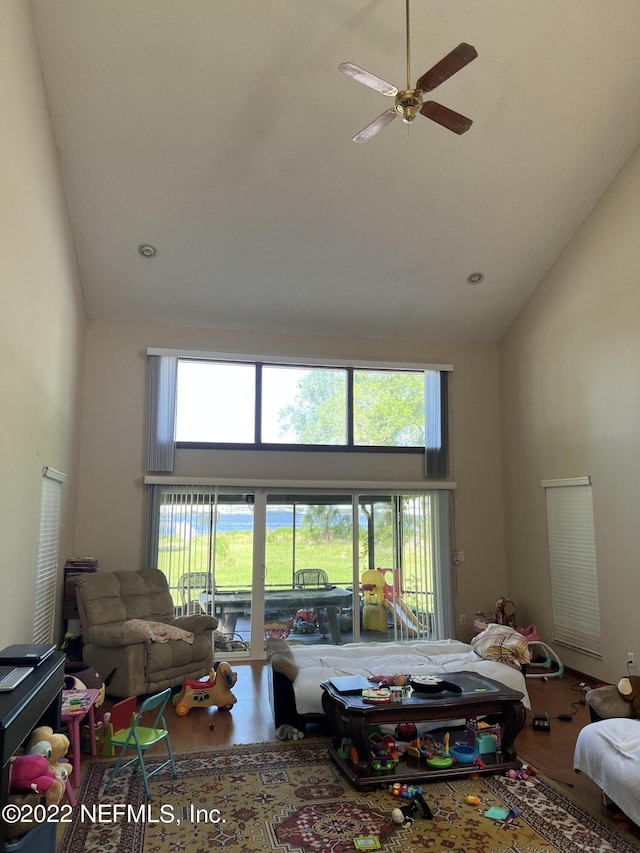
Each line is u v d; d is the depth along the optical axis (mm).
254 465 6613
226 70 4246
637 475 5035
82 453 6207
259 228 5531
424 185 5250
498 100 4602
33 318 3916
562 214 5703
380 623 6695
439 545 6938
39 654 2766
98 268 5805
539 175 5273
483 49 4238
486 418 7305
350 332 6949
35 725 2502
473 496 7152
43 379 4266
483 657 4723
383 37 4094
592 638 5551
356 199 5328
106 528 6176
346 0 3877
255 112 4535
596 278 5609
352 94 4457
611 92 4660
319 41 4105
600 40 4285
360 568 6754
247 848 2732
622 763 2885
